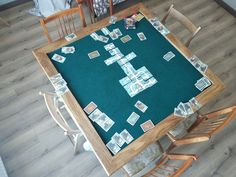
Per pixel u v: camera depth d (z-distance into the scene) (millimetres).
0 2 3895
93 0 3570
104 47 2637
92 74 2475
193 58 2611
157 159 2486
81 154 2877
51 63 2508
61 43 2639
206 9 4207
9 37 3717
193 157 1987
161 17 4039
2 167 2586
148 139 2162
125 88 2404
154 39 2732
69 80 2436
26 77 3379
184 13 4133
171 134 2564
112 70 2502
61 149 2904
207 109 3252
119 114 2270
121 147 2115
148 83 2443
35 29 3820
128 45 2670
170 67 2555
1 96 3215
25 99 3211
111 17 2844
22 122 3055
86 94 2365
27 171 2764
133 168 2375
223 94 3369
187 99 2385
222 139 3055
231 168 2887
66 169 2793
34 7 4051
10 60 3504
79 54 2584
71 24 3865
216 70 3572
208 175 2834
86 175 2768
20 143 2926
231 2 4062
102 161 2039
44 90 3293
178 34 3873
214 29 3975
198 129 2469
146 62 2572
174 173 1925
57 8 3979
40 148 2904
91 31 2732
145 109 2307
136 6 2961
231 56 3707
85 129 2170
